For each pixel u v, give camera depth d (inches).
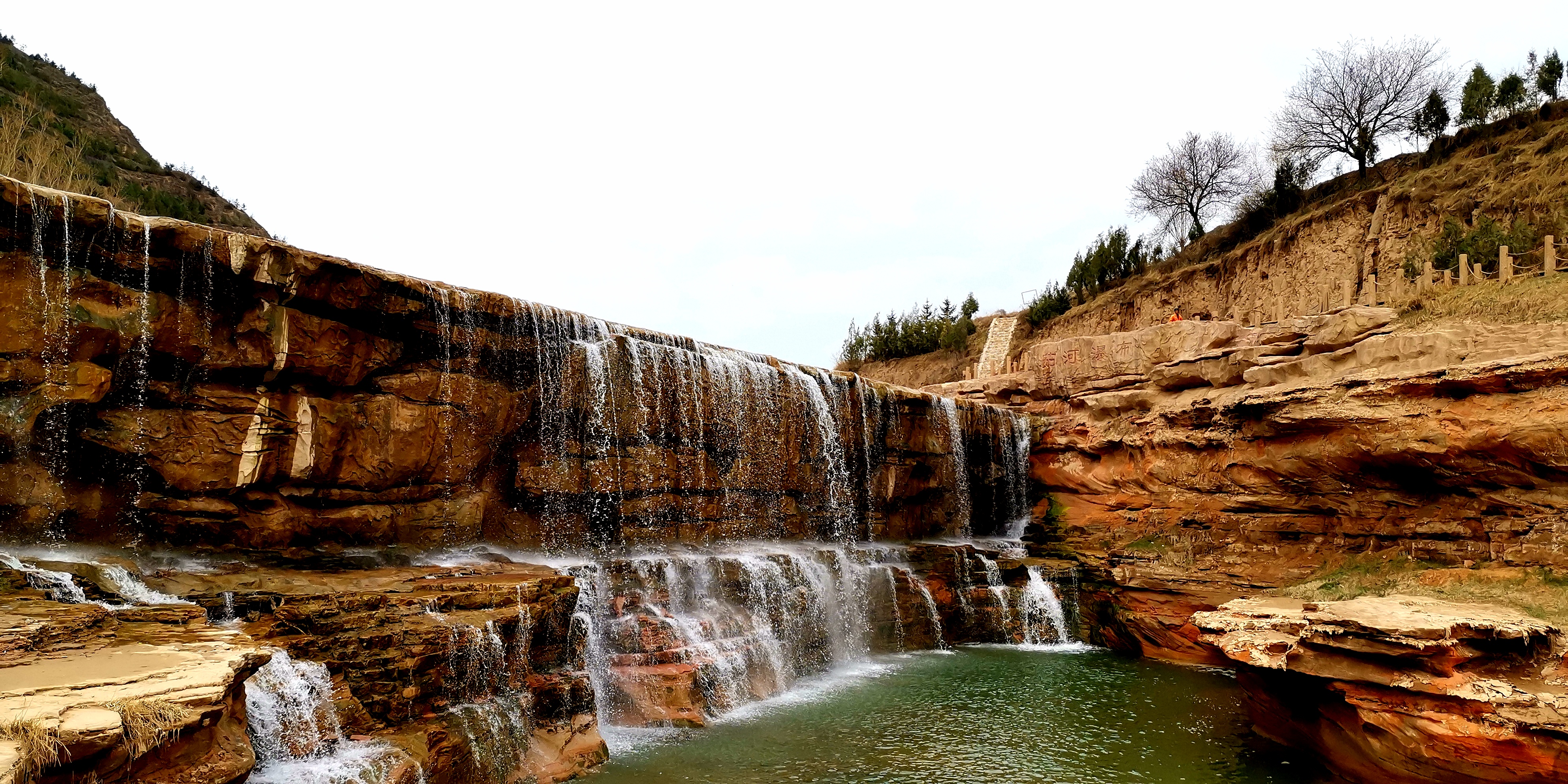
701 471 824.3
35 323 450.3
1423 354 757.9
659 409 790.5
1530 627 481.1
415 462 608.1
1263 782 489.7
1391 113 1668.3
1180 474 974.4
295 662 382.6
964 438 1128.8
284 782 339.6
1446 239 1039.0
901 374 2311.8
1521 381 668.1
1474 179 1196.5
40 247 449.4
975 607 926.4
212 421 518.9
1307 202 1695.4
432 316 621.3
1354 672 484.7
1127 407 1084.5
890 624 850.1
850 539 978.1
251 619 410.9
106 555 470.6
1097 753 533.6
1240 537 881.5
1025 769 503.2
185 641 333.4
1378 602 556.7
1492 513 699.4
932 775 490.0
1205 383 1005.2
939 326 2351.1
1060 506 1141.7
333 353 567.8
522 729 466.3
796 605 744.3
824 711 624.1
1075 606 936.9
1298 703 542.6
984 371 1979.6
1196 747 548.4
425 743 398.6
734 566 713.6
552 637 534.9
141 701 254.8
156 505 497.7
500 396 671.8
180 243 499.2
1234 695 680.4
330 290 560.1
